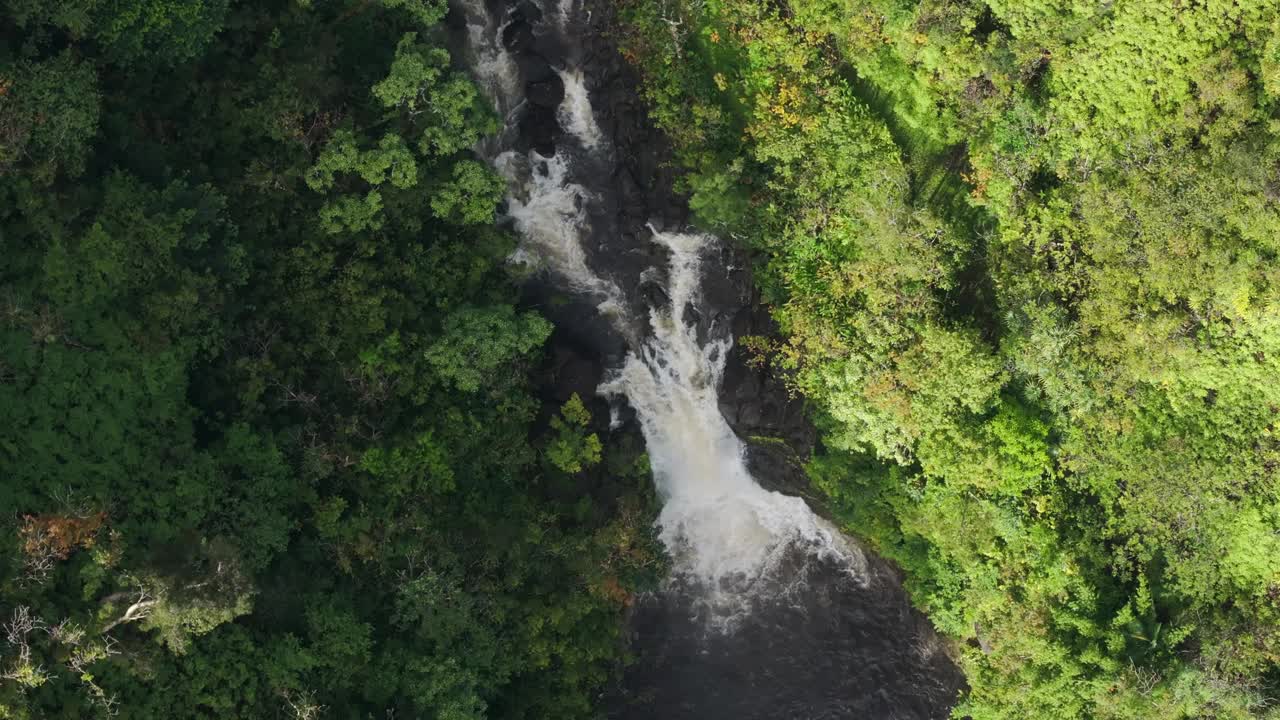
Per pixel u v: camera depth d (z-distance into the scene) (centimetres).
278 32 5272
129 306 4791
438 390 5516
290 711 4878
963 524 5441
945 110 5578
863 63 5547
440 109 5369
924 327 5372
